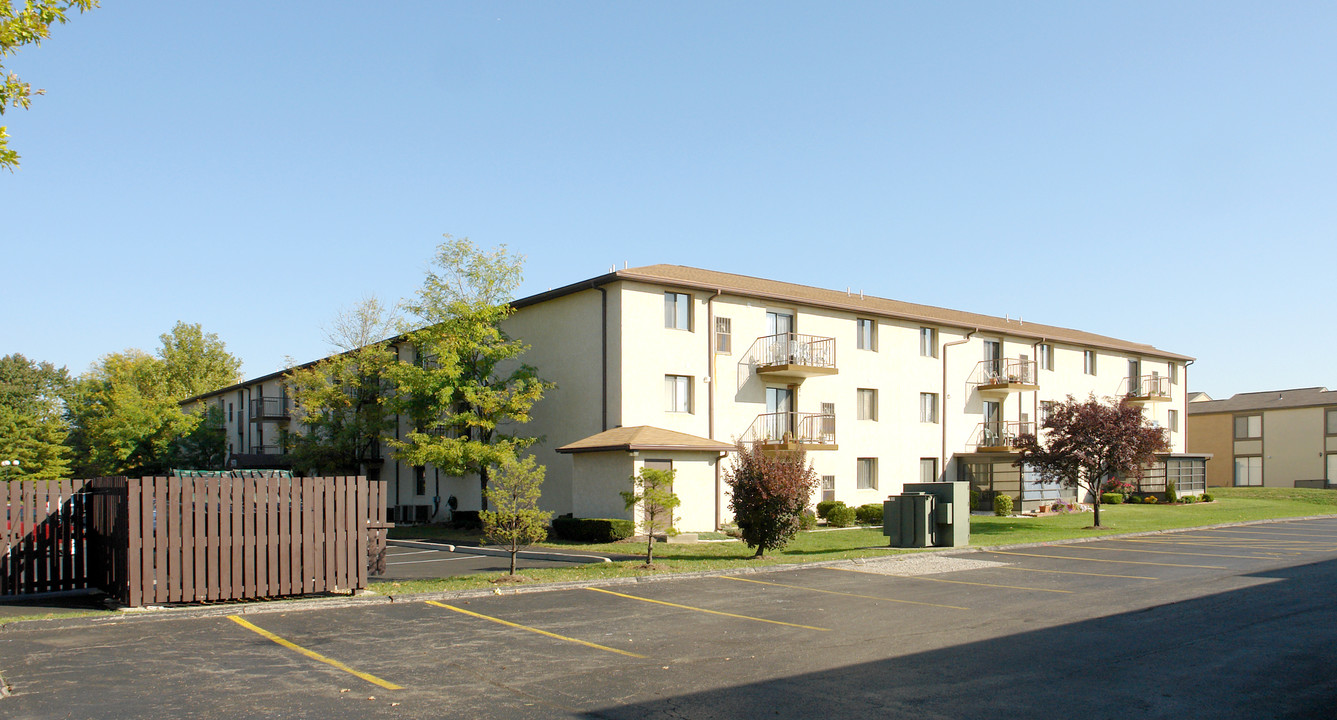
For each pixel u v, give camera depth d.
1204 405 63.59
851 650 10.14
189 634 10.85
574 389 29.05
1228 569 17.88
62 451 47.50
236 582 12.77
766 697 8.11
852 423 33.53
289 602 12.84
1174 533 27.36
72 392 59.47
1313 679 8.84
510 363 31.64
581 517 26.16
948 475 37.03
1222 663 9.52
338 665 9.30
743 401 30.22
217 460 49.34
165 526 12.33
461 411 29.75
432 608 12.87
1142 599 13.98
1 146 9.81
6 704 7.79
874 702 7.96
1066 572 17.36
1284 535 26.56
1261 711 7.73
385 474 39.31
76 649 9.99
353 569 13.81
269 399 48.09
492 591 14.21
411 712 7.60
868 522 31.44
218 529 12.70
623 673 9.01
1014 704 7.90
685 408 28.83
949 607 13.18
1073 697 8.16
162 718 7.39
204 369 74.00
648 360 27.83
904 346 35.88
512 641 10.57
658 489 18.23
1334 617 12.34
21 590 13.63
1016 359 39.78
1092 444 28.53
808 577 16.53
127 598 12.23
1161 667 9.34
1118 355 46.50
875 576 16.72
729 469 27.23
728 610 12.87
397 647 10.20
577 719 7.42
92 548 14.20
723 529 27.30
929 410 36.84
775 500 19.19
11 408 49.06
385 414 34.47
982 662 9.55
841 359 33.31
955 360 37.94
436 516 35.22
